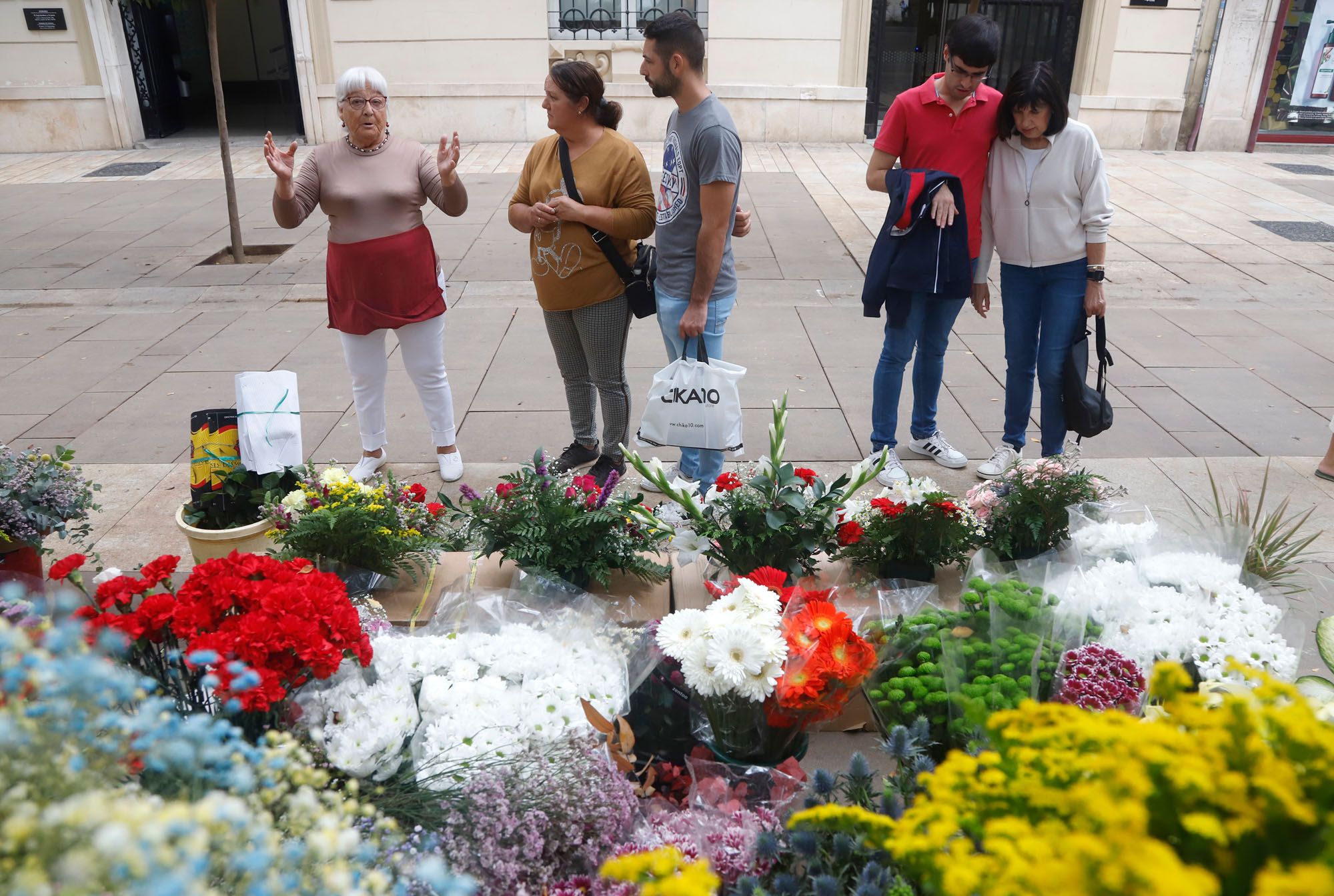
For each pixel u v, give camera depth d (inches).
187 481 175.9
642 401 217.2
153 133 548.7
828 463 185.0
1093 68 520.7
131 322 267.9
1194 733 44.2
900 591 99.5
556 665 83.9
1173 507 150.9
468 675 82.1
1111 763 42.3
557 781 72.2
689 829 74.7
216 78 307.1
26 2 489.4
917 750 74.0
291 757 62.4
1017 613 86.0
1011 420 178.5
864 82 521.0
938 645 88.2
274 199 152.7
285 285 297.6
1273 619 91.5
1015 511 116.3
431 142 526.0
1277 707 46.6
